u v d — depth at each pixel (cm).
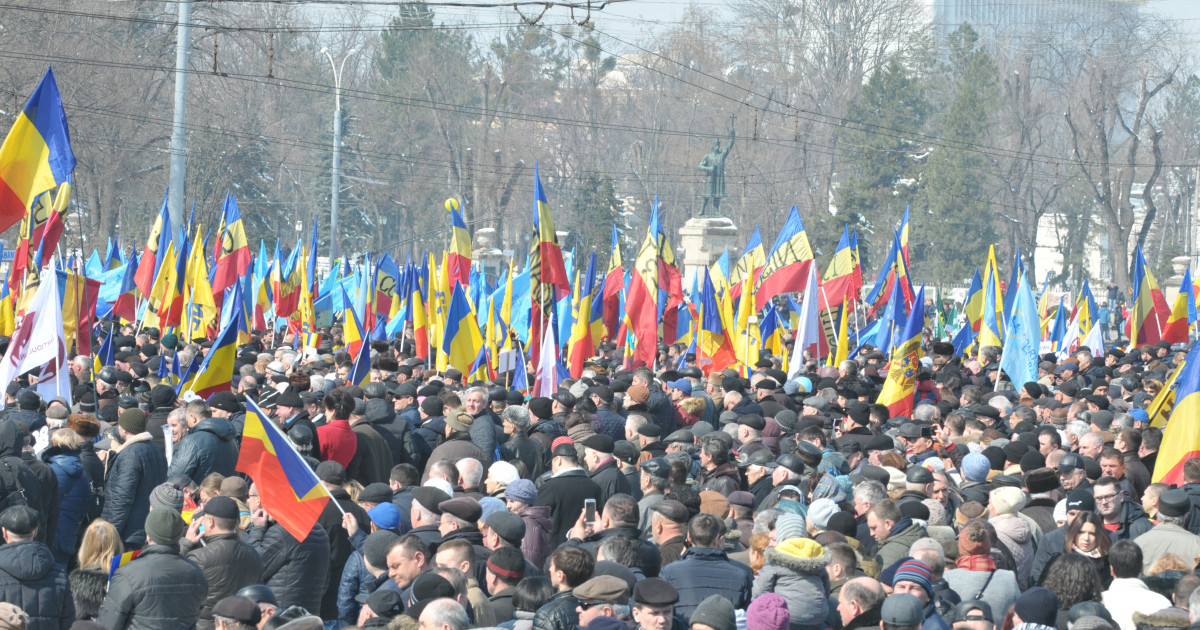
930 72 13488
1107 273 14175
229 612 931
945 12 18625
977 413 2056
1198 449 1530
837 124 12281
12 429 1450
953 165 11138
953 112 11300
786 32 13100
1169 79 10712
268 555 1223
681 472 1434
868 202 11525
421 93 12538
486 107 12344
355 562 1200
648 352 2878
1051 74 13300
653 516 1246
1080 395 2427
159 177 10106
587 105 13375
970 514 1370
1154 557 1266
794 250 3228
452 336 2536
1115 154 12506
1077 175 11650
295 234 12850
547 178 13488
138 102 9062
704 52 12719
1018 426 1900
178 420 1708
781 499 1313
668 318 3362
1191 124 13212
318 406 1864
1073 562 1102
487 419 1761
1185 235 14038
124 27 9031
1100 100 10862
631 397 1919
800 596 1052
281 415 1748
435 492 1257
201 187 9838
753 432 1755
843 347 2973
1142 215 14538
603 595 970
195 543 1208
